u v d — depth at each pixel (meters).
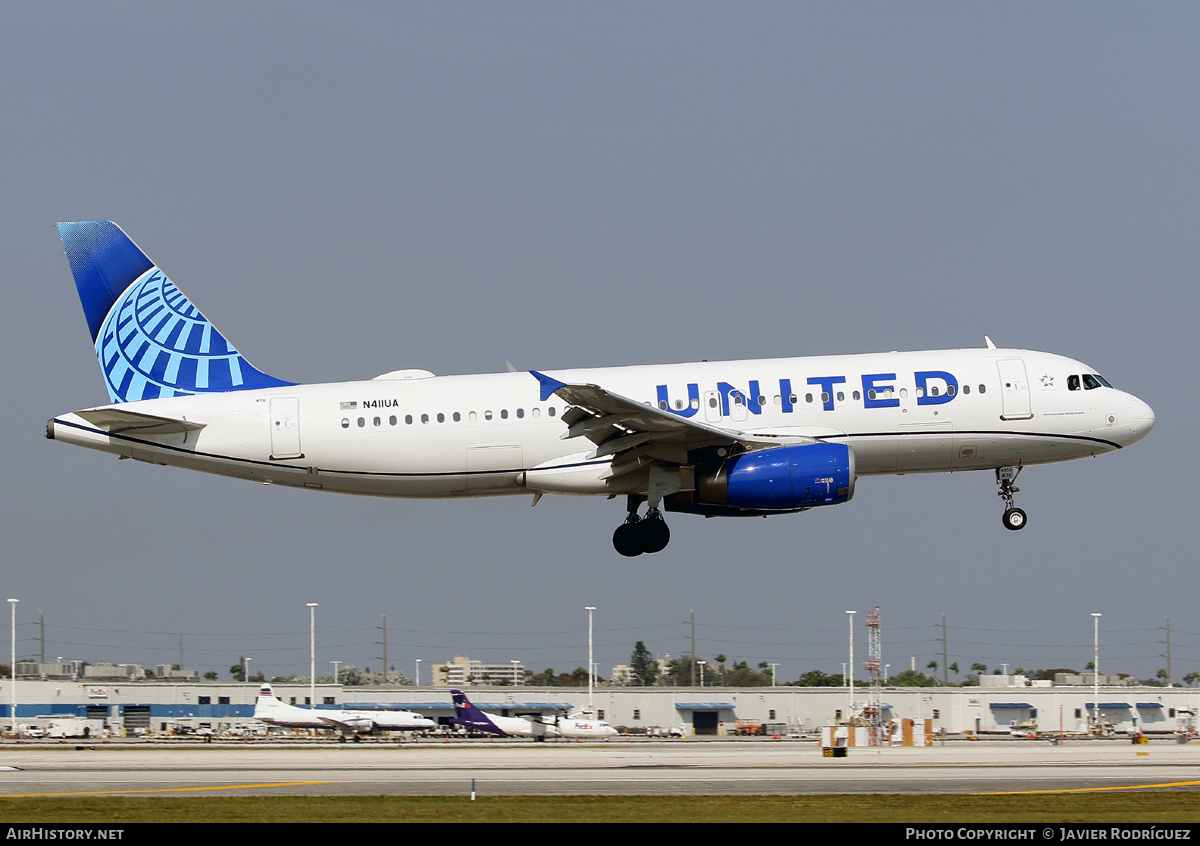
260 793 87.75
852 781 95.00
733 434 126.19
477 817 76.12
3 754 133.88
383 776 99.88
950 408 132.75
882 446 132.38
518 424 130.75
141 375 138.50
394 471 131.12
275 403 132.25
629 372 133.75
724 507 128.88
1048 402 134.00
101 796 85.12
